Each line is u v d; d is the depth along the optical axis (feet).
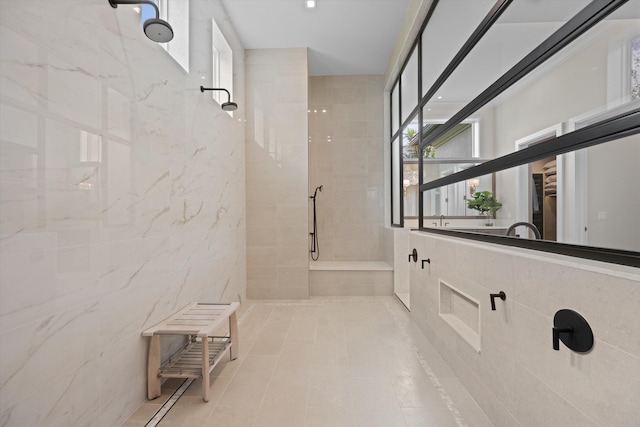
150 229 5.65
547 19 3.76
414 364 6.78
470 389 5.53
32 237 3.42
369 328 9.02
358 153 14.78
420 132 9.55
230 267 10.22
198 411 5.17
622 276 2.52
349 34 11.29
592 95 3.07
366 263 14.17
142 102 5.41
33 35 3.43
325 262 14.49
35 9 3.44
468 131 6.21
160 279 5.96
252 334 8.61
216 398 5.54
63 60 3.81
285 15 10.18
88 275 4.18
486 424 4.77
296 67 12.17
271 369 6.61
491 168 5.25
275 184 12.19
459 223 6.79
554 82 3.65
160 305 5.96
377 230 14.82
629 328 2.47
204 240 8.10
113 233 4.68
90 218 4.23
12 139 3.21
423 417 4.98
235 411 5.17
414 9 9.05
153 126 5.76
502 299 4.38
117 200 4.77
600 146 2.96
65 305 3.83
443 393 5.65
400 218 12.96
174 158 6.55
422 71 9.40
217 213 9.05
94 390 4.28
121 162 4.86
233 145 10.59
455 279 6.17
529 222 4.25
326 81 14.78
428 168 8.92
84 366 4.12
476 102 5.79
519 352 4.00
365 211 14.82
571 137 3.34
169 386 5.91
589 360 2.87
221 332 8.73
